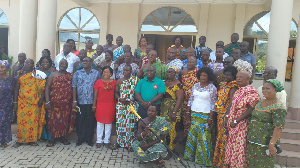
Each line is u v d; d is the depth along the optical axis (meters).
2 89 4.17
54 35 6.27
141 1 8.48
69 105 4.50
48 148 4.34
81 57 5.03
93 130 4.61
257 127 2.95
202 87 3.94
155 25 8.65
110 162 3.86
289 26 4.76
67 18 9.05
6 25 9.22
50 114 4.41
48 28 6.09
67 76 4.44
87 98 4.42
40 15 6.09
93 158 3.98
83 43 9.05
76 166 3.67
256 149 2.97
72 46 5.94
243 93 3.19
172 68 4.11
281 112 2.78
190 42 8.90
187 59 4.71
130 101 4.27
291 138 4.70
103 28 8.72
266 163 2.93
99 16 8.73
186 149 4.07
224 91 3.69
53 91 4.35
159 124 3.73
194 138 3.98
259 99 3.09
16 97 4.37
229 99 3.67
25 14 6.21
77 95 4.52
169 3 8.38
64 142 4.55
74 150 4.29
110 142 4.64
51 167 3.59
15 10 9.12
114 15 8.72
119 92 4.43
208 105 3.88
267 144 2.92
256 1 7.77
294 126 5.00
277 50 4.78
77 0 7.92
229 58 4.04
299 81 5.22
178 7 8.36
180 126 4.51
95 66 4.80
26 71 4.52
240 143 3.18
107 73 4.35
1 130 4.24
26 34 6.24
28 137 4.37
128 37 8.66
